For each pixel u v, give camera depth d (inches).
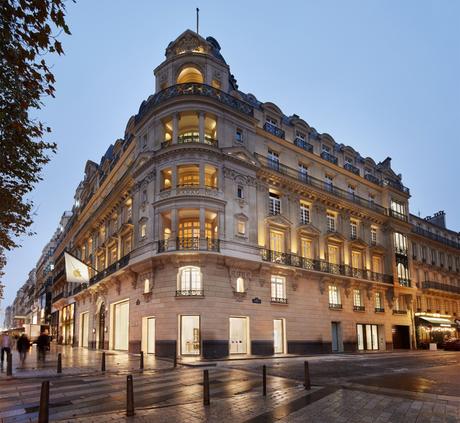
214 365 802.2
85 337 1656.0
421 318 1652.3
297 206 1275.8
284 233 1211.9
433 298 1839.3
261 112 1264.8
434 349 1566.2
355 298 1418.6
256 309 1071.0
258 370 703.1
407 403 397.1
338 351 1295.5
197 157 1040.8
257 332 1059.9
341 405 386.9
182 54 1145.4
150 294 1043.3
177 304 973.8
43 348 920.9
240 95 1219.2
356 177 1541.6
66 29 220.2
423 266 1804.9
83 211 1894.7
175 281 989.8
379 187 1653.5
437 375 638.5
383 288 1528.1
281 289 1162.0
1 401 420.5
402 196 1743.4
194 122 1138.0
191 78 1198.9
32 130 333.1
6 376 595.8
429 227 1967.3
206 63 1147.3
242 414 348.5
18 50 255.6
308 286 1235.9
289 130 1336.1
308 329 1198.9
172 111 1091.9
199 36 1175.6
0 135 331.6
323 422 320.8
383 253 1573.6
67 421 322.7
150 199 1097.4
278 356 1034.1
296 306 1181.7
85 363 804.0
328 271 1294.3
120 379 580.4
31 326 1956.2
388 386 515.5
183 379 582.2
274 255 1149.7
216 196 1042.1
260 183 1178.6
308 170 1363.2
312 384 528.7
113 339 1305.4
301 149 1331.2
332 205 1397.6
